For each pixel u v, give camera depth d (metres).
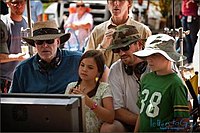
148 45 3.67
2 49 5.32
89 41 5.55
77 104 2.96
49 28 4.45
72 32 7.50
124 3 5.43
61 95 3.04
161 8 9.61
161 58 3.51
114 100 4.05
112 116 3.84
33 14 8.95
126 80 4.12
